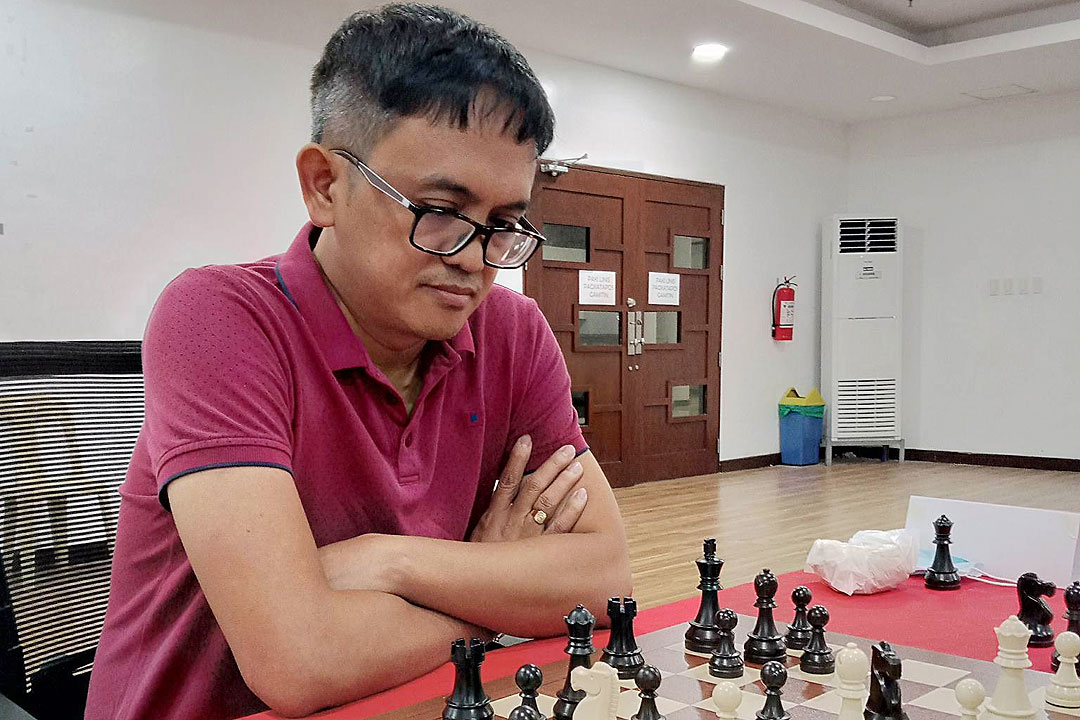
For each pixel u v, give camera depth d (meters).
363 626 0.92
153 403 0.98
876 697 0.78
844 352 7.70
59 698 1.14
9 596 1.04
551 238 5.99
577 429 1.33
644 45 5.75
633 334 6.48
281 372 1.02
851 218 7.68
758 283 7.44
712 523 4.99
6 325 3.75
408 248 0.94
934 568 1.27
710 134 6.98
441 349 1.15
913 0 5.94
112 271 4.02
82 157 3.93
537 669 0.79
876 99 7.23
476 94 0.90
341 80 0.96
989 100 7.35
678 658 0.99
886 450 7.84
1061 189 7.11
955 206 7.61
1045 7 6.07
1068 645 0.86
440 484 1.19
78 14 3.90
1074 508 5.31
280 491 0.93
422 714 0.83
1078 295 7.06
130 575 1.06
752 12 5.17
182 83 4.22
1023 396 7.32
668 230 6.70
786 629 1.06
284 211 4.61
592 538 1.17
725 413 7.22
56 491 1.17
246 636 0.88
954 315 7.63
